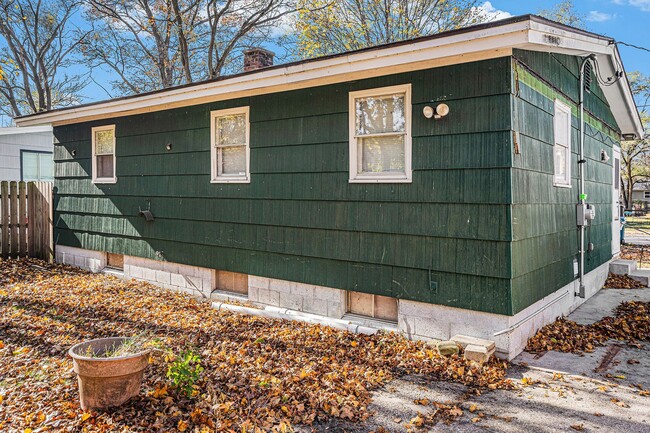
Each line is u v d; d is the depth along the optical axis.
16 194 10.35
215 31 19.66
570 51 5.72
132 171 8.73
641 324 6.15
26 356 4.80
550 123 5.87
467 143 4.89
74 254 10.12
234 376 4.33
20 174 14.41
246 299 7.15
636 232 22.30
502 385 4.22
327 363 4.72
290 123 6.39
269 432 3.37
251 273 6.95
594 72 8.02
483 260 4.82
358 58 5.32
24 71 21.80
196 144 7.62
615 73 7.94
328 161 6.01
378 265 5.61
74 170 9.96
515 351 4.88
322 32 18.41
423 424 3.52
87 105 8.85
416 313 5.35
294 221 6.39
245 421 3.47
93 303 6.96
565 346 5.22
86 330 5.70
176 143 7.92
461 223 4.95
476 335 4.94
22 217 10.45
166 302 7.22
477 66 4.81
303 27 18.38
